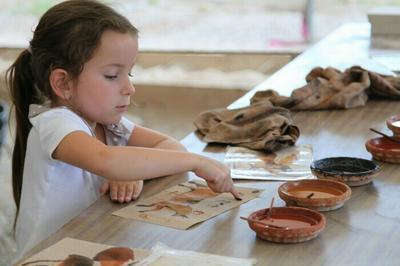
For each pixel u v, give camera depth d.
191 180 1.76
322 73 2.57
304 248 1.35
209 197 1.64
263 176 1.77
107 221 1.50
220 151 1.99
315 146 2.00
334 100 2.37
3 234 2.89
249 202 1.60
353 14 4.21
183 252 1.33
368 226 1.45
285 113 2.18
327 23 4.25
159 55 4.35
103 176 1.62
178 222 1.49
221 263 1.28
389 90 2.47
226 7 4.39
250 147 1.99
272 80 2.78
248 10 4.37
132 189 1.65
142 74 4.37
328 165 1.74
